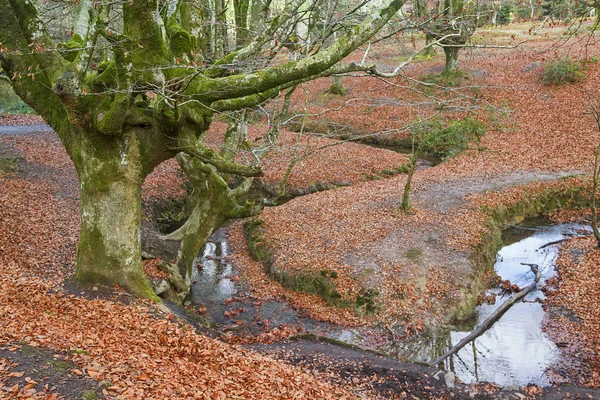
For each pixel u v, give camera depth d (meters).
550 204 22.64
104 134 10.76
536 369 12.22
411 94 35.47
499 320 14.62
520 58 38.12
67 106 10.16
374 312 14.73
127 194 11.44
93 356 7.69
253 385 8.48
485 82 35.59
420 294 15.16
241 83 9.84
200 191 16.41
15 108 37.25
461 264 16.53
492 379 11.83
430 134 26.94
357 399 9.36
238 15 17.05
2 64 11.13
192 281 17.03
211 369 8.82
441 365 12.42
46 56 10.82
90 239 11.59
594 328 13.48
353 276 15.87
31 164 24.00
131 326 9.91
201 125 11.09
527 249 19.30
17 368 6.70
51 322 8.91
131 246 11.80
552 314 14.66
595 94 31.94
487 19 17.23
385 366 11.45
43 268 13.35
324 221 19.92
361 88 38.78
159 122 10.35
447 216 19.91
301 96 38.28
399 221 19.50
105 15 9.31
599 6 12.35
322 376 10.73
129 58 9.73
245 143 16.38
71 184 22.20
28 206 18.55
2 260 13.37
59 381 6.59
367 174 26.55
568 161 25.89
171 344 9.61
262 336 13.24
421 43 44.59
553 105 32.22
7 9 10.54
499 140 29.73
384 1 9.86
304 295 15.95
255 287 16.55
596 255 17.44
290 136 31.95
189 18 12.11
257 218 20.84
